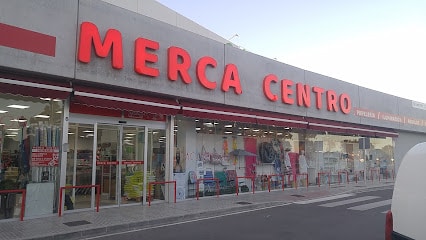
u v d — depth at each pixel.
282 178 19.86
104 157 12.52
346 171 24.83
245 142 18.12
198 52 14.82
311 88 20.31
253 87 17.03
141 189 13.45
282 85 18.44
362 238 8.43
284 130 20.31
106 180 12.52
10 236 8.39
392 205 4.31
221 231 9.30
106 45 11.81
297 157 21.02
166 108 13.27
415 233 3.92
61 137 11.38
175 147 14.98
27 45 10.24
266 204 13.89
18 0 10.19
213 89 15.20
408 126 29.41
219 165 16.81
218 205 13.28
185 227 9.89
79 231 8.91
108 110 12.62
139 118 13.46
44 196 10.98
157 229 9.66
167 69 13.60
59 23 10.93
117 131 12.98
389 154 28.95
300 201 15.12
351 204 14.10
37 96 10.30
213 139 16.67
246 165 18.06
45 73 10.54
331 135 23.89
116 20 12.30
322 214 11.81
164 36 13.64
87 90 11.40
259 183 18.56
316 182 22.16
